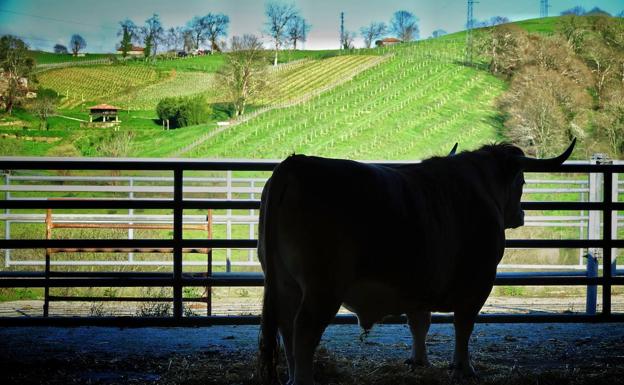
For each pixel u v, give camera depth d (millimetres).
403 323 8469
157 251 10070
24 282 7945
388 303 5547
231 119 82312
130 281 8086
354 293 5355
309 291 5043
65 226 10422
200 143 72375
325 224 5043
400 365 6488
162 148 71562
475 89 85125
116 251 10047
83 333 7863
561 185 27484
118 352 7043
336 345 7473
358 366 6562
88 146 73438
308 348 5020
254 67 93875
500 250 6418
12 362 6590
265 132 74625
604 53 85438
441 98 81812
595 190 10477
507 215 6848
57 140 76312
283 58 123625
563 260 16359
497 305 11977
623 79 80562
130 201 8109
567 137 61156
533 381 6074
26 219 14914
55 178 15961
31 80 105750
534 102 63031
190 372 6262
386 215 5273
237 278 8172
